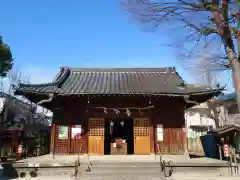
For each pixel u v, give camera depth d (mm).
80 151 21984
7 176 17875
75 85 23859
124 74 27797
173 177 17203
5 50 17312
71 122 22594
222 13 8414
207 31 8898
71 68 28266
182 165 18281
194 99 23312
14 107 37844
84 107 22734
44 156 24656
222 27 8516
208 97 22719
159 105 23047
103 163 18688
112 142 24516
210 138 28984
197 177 17281
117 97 22406
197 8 8680
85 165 18547
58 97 21844
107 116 22859
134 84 24312
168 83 24797
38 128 37562
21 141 25516
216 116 40156
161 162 18406
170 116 22906
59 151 22016
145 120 23000
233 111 41156
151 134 22469
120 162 18750
